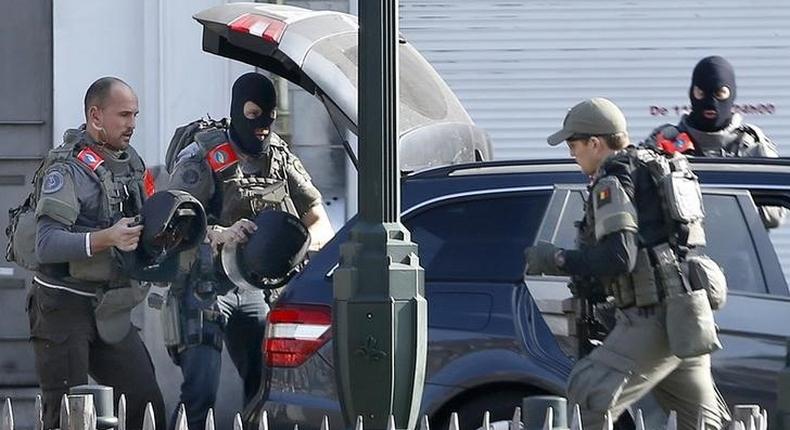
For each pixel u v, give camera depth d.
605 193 22.75
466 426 25.70
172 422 30.61
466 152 33.16
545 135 41.22
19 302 39.09
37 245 27.45
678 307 22.61
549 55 41.12
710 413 23.58
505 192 26.84
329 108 30.61
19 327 39.09
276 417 25.97
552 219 26.58
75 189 27.69
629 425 25.31
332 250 26.75
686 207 22.84
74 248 27.06
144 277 27.94
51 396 28.31
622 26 41.03
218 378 30.72
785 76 41.06
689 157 27.70
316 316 26.06
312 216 32.12
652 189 22.98
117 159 28.28
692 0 40.94
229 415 36.09
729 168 27.11
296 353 26.02
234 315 30.73
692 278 22.83
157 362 37.53
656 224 22.97
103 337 28.22
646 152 23.31
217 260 30.27
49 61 39.31
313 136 39.19
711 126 32.97
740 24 41.03
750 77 41.12
